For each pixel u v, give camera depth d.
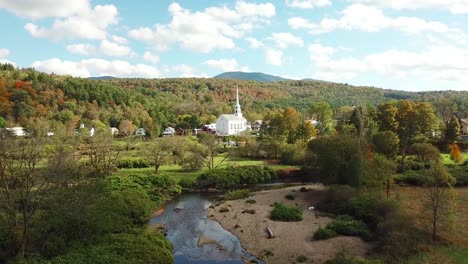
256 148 107.19
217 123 188.38
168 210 57.56
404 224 38.50
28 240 32.72
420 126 97.81
